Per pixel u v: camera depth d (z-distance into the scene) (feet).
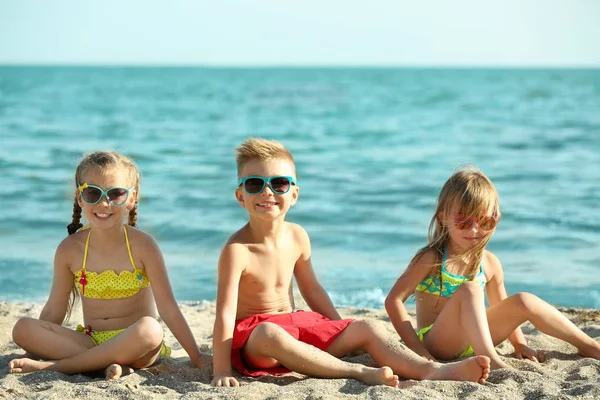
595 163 75.72
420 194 58.70
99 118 139.33
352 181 65.26
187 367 19.17
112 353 18.13
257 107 176.76
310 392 16.14
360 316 26.43
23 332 18.71
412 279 20.59
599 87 288.30
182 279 34.94
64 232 45.01
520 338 20.30
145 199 54.85
